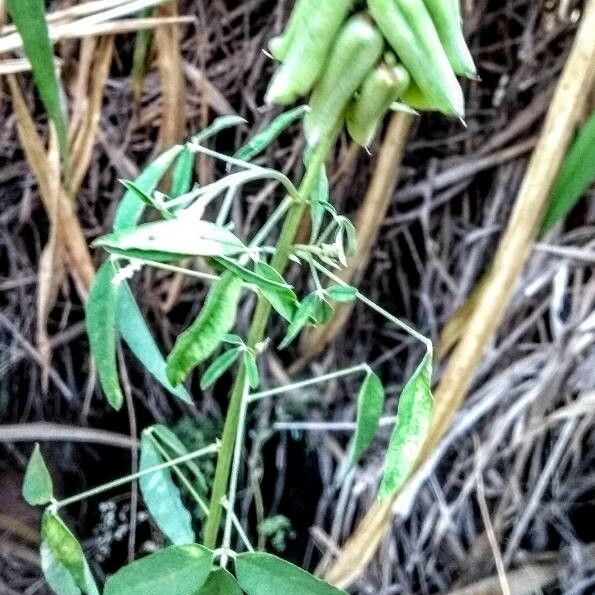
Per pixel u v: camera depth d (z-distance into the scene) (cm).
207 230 24
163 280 49
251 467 49
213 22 47
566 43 45
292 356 51
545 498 47
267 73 47
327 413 50
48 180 44
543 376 47
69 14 42
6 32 41
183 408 50
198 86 48
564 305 48
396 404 50
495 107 47
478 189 49
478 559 47
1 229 50
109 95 48
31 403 51
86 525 51
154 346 34
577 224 47
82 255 46
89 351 50
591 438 46
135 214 31
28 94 48
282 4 46
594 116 37
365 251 48
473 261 48
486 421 48
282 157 48
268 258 47
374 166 47
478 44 47
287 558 50
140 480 37
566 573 46
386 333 50
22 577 50
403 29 23
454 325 47
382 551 48
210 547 34
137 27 42
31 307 50
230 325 25
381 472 49
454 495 48
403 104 26
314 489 50
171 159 32
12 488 51
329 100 24
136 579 29
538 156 39
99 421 52
